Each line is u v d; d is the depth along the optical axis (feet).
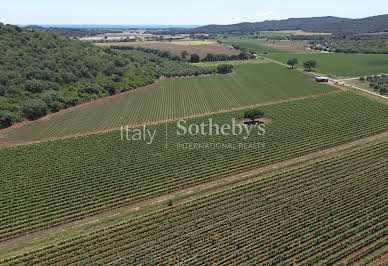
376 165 261.24
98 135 339.16
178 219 203.00
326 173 252.21
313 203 214.69
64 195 235.81
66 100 431.43
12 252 181.78
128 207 223.71
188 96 505.66
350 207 207.51
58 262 172.65
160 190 241.35
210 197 227.61
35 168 270.67
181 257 173.47
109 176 258.98
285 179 246.06
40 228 203.00
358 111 392.68
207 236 185.98
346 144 309.83
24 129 361.71
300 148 300.81
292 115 387.75
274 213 205.87
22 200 228.02
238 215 206.80
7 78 410.52
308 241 179.83
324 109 404.36
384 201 207.51
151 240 185.78
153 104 461.78
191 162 279.90
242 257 168.76
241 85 575.79
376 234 176.76
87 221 209.56
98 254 177.17
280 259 166.91
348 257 167.12
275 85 569.23
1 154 294.46
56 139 335.47
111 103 461.78
